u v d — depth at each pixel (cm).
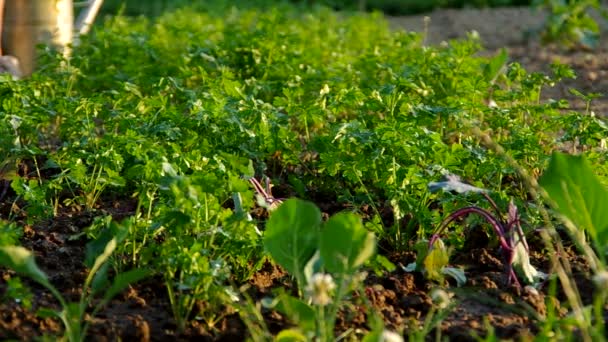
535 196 457
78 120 584
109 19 1068
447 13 1455
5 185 570
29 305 389
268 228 392
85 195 545
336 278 393
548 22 1141
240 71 782
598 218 411
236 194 438
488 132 666
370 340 346
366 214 541
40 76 669
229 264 445
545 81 673
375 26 1090
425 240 457
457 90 715
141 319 396
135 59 822
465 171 537
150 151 493
